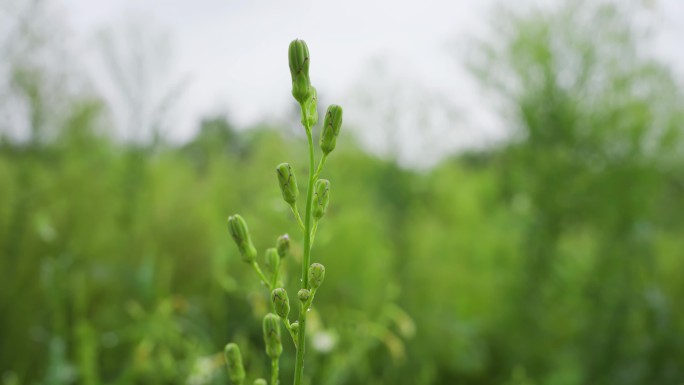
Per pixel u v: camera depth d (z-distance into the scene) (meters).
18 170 3.09
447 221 4.39
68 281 2.86
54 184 3.24
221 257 2.20
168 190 3.64
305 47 0.74
